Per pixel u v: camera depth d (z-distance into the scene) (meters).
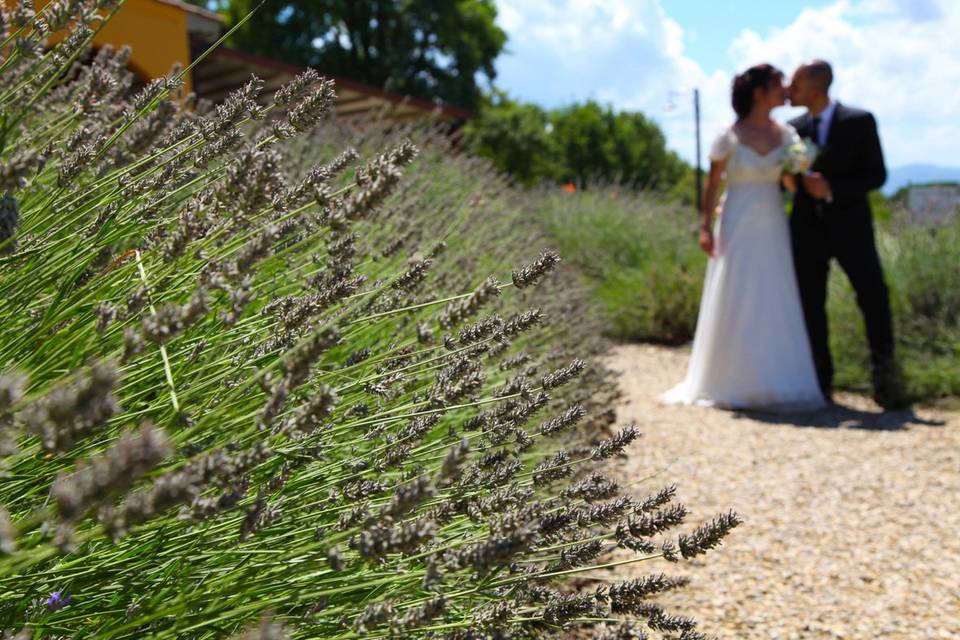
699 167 13.52
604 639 1.15
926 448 4.16
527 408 1.45
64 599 0.98
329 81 1.23
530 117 35.28
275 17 27.55
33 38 1.14
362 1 27.41
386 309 1.50
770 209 5.23
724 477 3.64
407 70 28.36
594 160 48.47
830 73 5.31
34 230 1.17
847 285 6.57
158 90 1.33
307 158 3.52
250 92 1.30
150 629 0.94
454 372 1.34
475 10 30.02
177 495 0.62
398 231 2.52
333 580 1.04
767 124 5.30
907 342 6.04
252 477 1.19
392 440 1.33
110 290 1.19
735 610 2.37
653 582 1.28
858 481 3.62
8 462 0.96
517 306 2.94
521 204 6.27
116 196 1.23
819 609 2.39
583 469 2.17
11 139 1.26
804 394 5.18
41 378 1.00
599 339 4.14
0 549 0.55
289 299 1.27
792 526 3.05
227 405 0.92
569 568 1.33
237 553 1.07
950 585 2.56
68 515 0.52
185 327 0.82
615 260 9.47
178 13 5.93
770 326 5.16
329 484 1.23
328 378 1.42
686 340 7.79
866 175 5.18
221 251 1.16
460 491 1.33
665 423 4.70
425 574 1.02
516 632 1.22
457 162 5.66
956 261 6.23
